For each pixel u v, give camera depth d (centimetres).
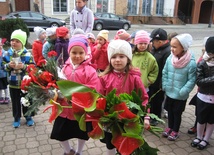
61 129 245
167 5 2620
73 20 493
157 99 366
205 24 2880
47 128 349
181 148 308
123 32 438
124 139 144
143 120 172
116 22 1839
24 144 307
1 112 399
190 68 301
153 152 158
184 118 397
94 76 241
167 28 2212
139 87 227
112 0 2272
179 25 2562
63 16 2088
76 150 276
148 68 336
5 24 726
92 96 153
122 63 218
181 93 304
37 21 1561
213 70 279
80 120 150
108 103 158
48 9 2025
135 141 142
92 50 445
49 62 219
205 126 321
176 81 311
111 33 1606
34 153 288
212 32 2030
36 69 214
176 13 2673
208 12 2997
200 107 297
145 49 338
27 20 1533
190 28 2333
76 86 164
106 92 231
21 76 329
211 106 290
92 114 152
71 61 254
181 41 295
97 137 148
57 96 185
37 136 327
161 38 350
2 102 433
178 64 304
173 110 322
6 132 335
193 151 302
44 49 424
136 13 2494
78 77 243
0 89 420
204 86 286
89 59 254
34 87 193
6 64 328
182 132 349
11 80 330
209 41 277
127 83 227
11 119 375
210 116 295
